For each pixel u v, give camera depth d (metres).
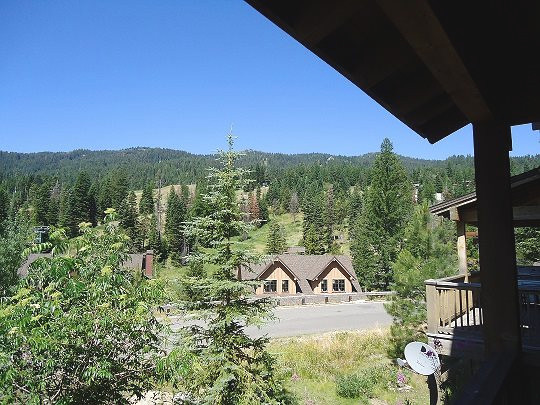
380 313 24.27
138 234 59.81
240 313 9.27
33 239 7.56
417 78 2.37
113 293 5.95
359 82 2.18
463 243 9.12
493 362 2.44
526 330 5.47
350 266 36.84
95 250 6.45
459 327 6.07
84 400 5.46
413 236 14.44
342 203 79.25
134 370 6.04
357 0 1.61
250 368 9.26
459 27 1.77
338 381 12.32
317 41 1.78
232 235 10.14
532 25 2.21
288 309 26.09
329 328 19.88
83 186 66.44
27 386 4.97
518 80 2.72
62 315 5.32
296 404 10.66
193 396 8.46
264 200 91.44
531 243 24.25
